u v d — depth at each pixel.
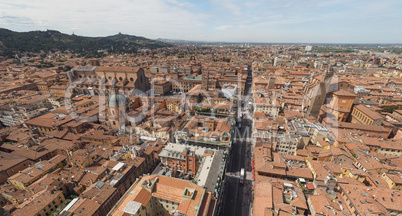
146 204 69.56
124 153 103.88
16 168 95.81
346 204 82.31
